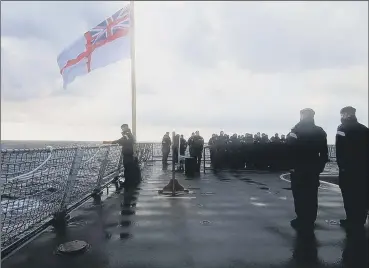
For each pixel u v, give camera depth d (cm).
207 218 635
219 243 484
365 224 586
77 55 1248
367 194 570
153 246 469
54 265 398
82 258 421
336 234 528
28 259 418
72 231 543
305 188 575
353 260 418
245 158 1700
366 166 565
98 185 901
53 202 573
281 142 1684
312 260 418
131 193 930
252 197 862
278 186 1067
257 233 534
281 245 475
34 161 483
